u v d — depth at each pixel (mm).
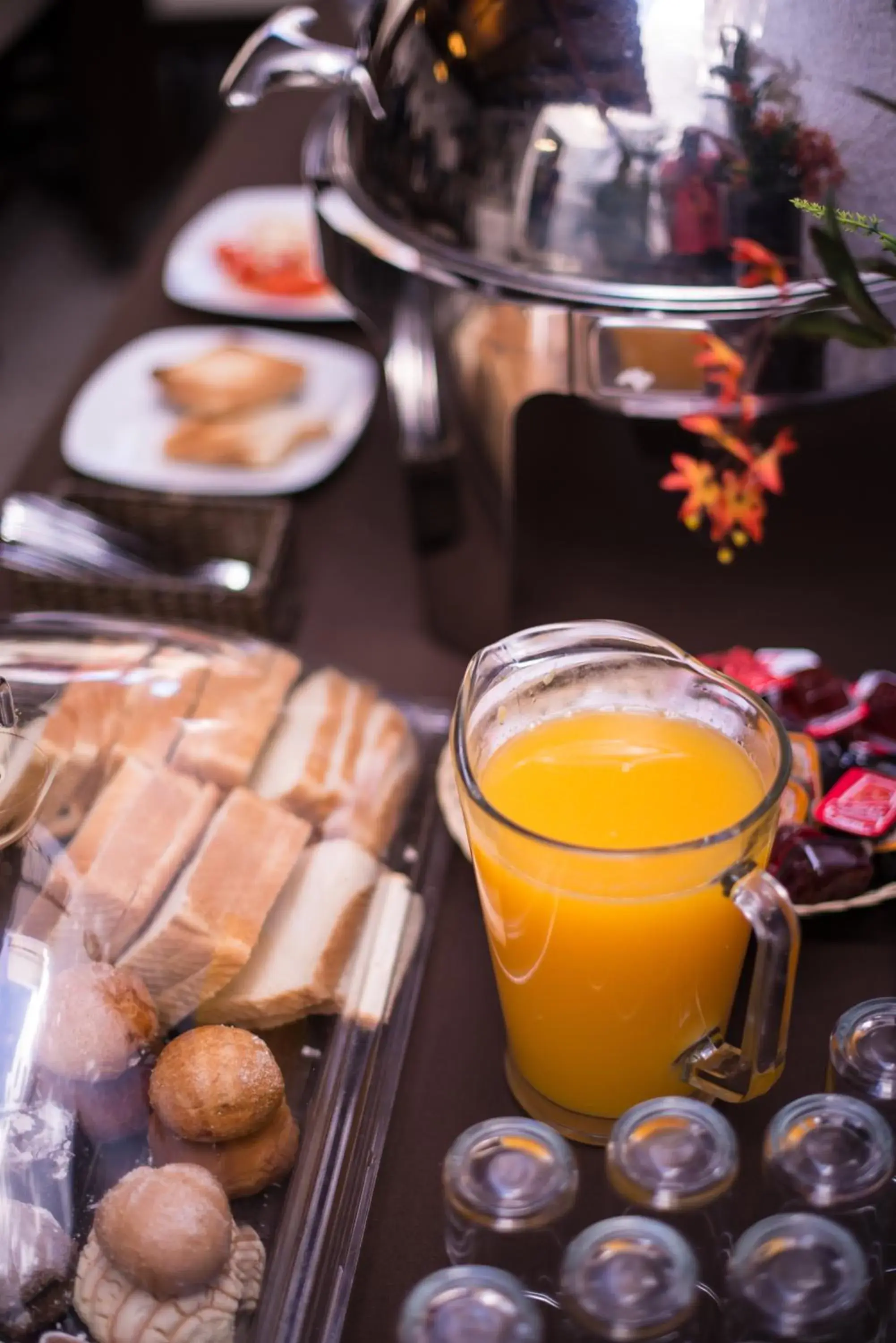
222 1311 923
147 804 1099
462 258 1183
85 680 1169
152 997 1028
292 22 1316
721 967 966
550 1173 875
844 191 1101
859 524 1248
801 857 1101
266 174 2203
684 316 1124
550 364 1162
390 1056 1069
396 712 1252
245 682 1210
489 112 1139
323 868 1111
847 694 1224
